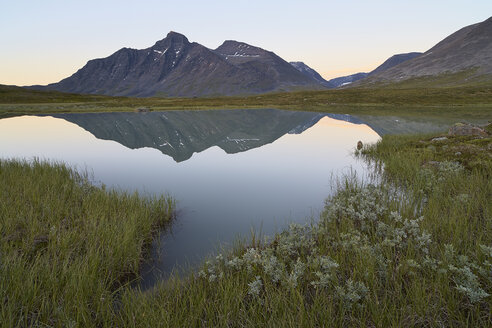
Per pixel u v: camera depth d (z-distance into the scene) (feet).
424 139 72.84
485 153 48.98
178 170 57.88
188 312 16.17
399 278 17.61
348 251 20.98
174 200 36.83
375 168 53.16
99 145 92.63
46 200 31.63
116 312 17.01
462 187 33.91
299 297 15.75
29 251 22.39
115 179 50.72
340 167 56.18
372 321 14.96
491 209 25.13
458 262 17.61
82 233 24.79
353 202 31.83
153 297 17.99
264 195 40.98
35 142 96.94
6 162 49.65
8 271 18.21
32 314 15.80
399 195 34.47
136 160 68.39
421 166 47.16
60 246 22.52
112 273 21.04
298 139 99.45
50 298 17.12
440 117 168.25
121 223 27.45
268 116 208.54
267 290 17.31
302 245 22.81
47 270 18.67
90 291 17.71
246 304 17.11
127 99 492.54
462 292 15.07
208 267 20.56
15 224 26.13
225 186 45.88
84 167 60.29
